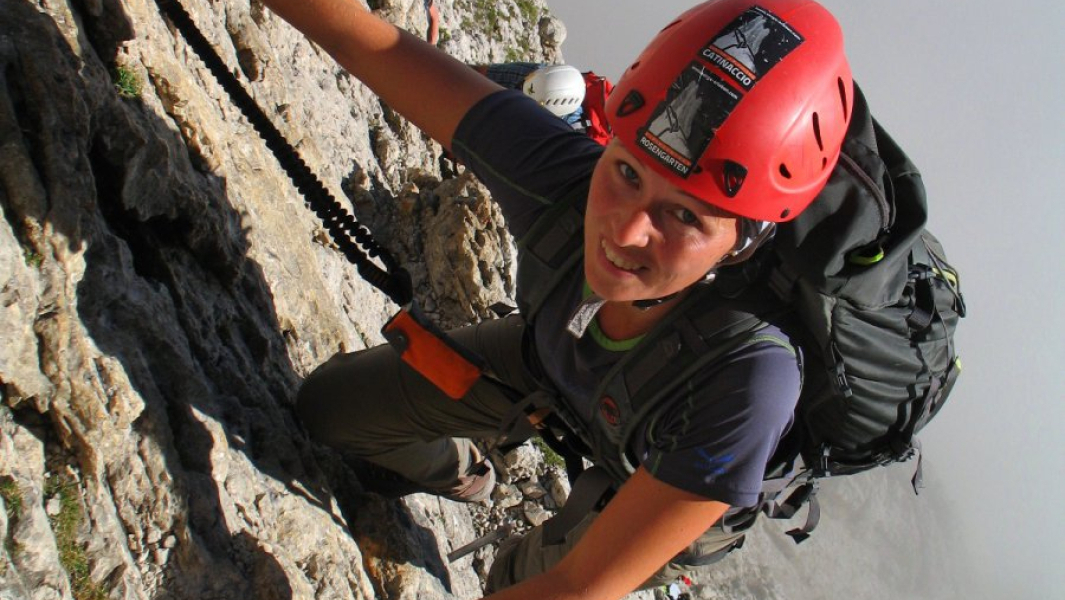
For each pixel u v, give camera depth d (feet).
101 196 9.43
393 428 11.37
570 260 8.58
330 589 10.35
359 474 12.75
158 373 9.34
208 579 8.82
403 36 9.27
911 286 8.51
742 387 7.55
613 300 7.54
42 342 7.98
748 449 7.50
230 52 14.66
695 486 7.50
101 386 8.32
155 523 8.64
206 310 10.54
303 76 19.77
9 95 8.04
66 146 8.36
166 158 9.69
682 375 7.78
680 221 6.97
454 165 24.88
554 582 7.98
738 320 7.70
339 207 9.39
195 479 9.18
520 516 18.19
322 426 11.64
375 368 11.16
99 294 8.86
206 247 10.85
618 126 6.98
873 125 7.76
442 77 9.18
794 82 6.86
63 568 7.73
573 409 9.40
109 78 9.25
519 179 8.86
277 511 10.12
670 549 7.79
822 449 9.04
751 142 6.70
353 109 22.26
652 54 7.03
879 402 8.48
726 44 6.83
